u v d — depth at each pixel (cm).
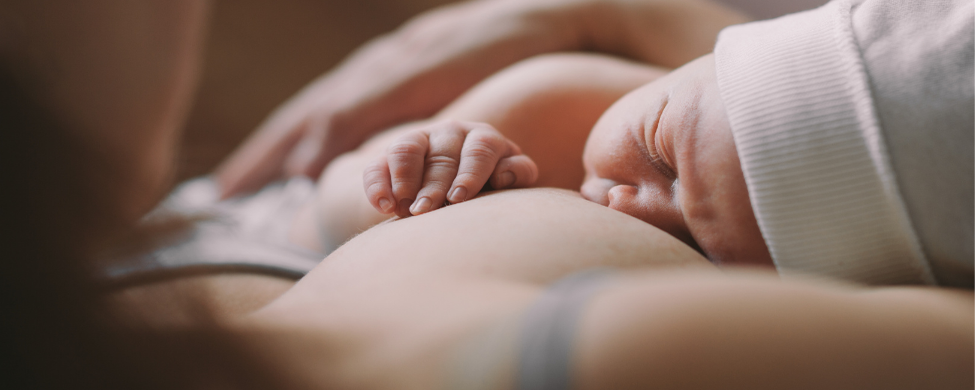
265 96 63
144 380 15
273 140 42
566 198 19
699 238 18
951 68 16
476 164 20
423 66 35
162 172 19
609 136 20
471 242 16
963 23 16
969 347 14
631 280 14
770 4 45
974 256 15
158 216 20
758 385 12
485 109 27
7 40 16
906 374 13
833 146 16
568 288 13
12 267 16
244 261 25
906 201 16
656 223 19
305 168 38
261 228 34
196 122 60
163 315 16
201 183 48
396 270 16
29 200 16
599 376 12
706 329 13
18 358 15
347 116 36
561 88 26
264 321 15
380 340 14
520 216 17
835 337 13
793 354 13
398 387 13
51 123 16
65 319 15
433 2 62
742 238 18
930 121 16
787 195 16
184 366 15
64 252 16
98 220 17
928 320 14
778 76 17
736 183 17
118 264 18
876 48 16
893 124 16
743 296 13
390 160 21
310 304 16
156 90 18
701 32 30
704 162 18
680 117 18
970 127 15
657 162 19
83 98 17
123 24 17
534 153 25
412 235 17
